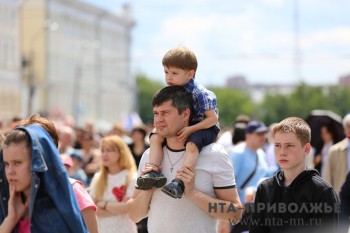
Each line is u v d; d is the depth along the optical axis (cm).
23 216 521
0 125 1831
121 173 924
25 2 7631
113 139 922
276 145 590
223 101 16838
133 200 616
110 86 10212
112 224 902
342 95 13712
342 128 1341
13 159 502
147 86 14900
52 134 553
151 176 590
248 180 1066
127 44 10775
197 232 596
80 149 1845
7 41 7238
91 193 926
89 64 9512
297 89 13512
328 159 1117
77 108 8425
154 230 605
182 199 595
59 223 503
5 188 525
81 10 9262
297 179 580
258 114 13912
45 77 8425
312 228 575
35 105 8175
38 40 8475
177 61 602
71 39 9050
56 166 504
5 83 7181
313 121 1370
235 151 1072
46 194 506
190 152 593
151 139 618
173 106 593
